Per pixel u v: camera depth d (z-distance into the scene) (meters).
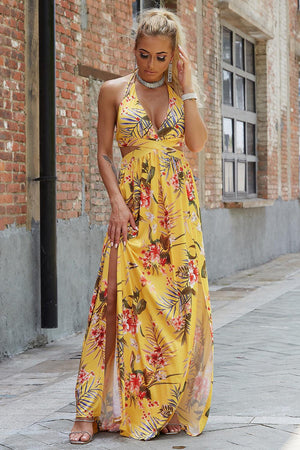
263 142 13.77
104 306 3.65
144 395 3.59
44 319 6.38
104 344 3.64
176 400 3.56
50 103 6.32
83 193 7.32
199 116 3.71
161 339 3.58
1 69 5.94
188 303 3.62
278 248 14.62
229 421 3.82
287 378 4.82
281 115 14.84
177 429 3.65
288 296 9.10
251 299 8.89
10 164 6.04
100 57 7.73
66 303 6.92
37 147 6.45
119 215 3.63
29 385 5.05
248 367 5.18
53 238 6.37
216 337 6.42
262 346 5.96
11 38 6.08
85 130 7.39
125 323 3.60
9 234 5.99
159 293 3.60
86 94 7.42
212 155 11.07
